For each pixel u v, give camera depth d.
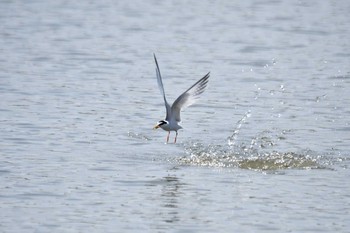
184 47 36.78
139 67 31.84
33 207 14.94
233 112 24.23
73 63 32.38
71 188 16.16
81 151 19.28
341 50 35.91
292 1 53.59
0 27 41.50
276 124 22.58
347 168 17.84
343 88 27.91
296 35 40.38
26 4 50.34
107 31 41.12
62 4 50.84
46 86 27.59
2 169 17.45
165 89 27.67
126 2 52.50
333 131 21.69
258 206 15.09
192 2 52.84
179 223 14.15
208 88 27.81
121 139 20.67
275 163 18.27
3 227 13.86
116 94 26.64
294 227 13.95
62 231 13.71
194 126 22.42
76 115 23.38
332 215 14.59
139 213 14.66
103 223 14.12
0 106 24.27
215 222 14.19
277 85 28.44
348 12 48.66
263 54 35.06
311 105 25.19
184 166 18.03
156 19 45.44
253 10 49.31
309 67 31.95
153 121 23.00
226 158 18.73
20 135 20.73
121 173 17.34
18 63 32.03
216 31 41.53
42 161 18.23
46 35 39.44
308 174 17.34
